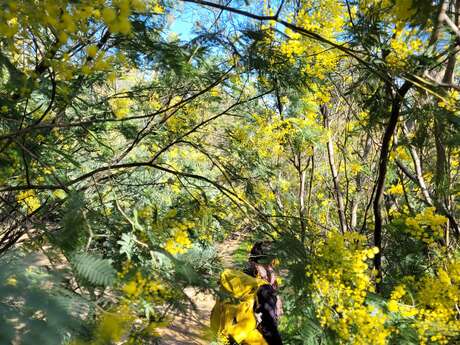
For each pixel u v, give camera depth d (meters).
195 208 1.80
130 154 4.12
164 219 1.21
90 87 2.67
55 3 0.83
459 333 1.28
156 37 1.57
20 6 0.83
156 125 2.66
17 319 0.50
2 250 0.86
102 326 0.62
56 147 2.29
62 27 0.85
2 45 1.10
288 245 1.23
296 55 2.08
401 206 3.38
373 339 1.18
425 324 1.28
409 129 2.62
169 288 0.97
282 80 1.82
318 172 4.89
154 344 1.06
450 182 2.18
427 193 2.42
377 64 1.38
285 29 2.20
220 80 1.72
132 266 0.94
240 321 2.39
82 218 0.87
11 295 0.52
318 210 4.48
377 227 2.00
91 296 0.83
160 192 3.15
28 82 1.16
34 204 2.77
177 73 1.33
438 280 1.37
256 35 1.38
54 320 0.53
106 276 0.74
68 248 0.83
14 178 1.90
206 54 1.52
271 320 2.44
